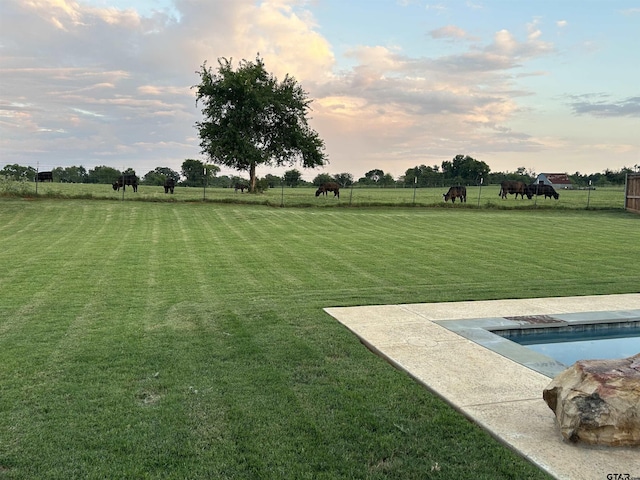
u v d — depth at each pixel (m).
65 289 8.28
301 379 4.55
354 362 5.01
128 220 19.20
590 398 3.36
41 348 5.32
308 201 29.14
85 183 49.69
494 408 3.91
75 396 4.13
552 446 3.30
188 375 4.61
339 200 30.66
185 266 10.60
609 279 9.66
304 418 3.76
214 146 36.91
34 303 7.33
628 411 3.30
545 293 8.37
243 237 15.52
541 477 2.97
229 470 3.09
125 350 5.29
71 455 3.23
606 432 3.29
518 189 34.62
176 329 6.09
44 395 4.14
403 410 3.91
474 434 3.53
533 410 3.88
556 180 71.44
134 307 7.17
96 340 5.61
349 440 3.45
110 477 3.01
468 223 20.72
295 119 40.00
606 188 57.03
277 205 26.78
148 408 3.92
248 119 37.75
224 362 4.96
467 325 6.32
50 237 14.85
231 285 8.80
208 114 38.22
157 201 26.45
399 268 10.68
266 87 38.31
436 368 4.79
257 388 4.32
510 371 4.73
